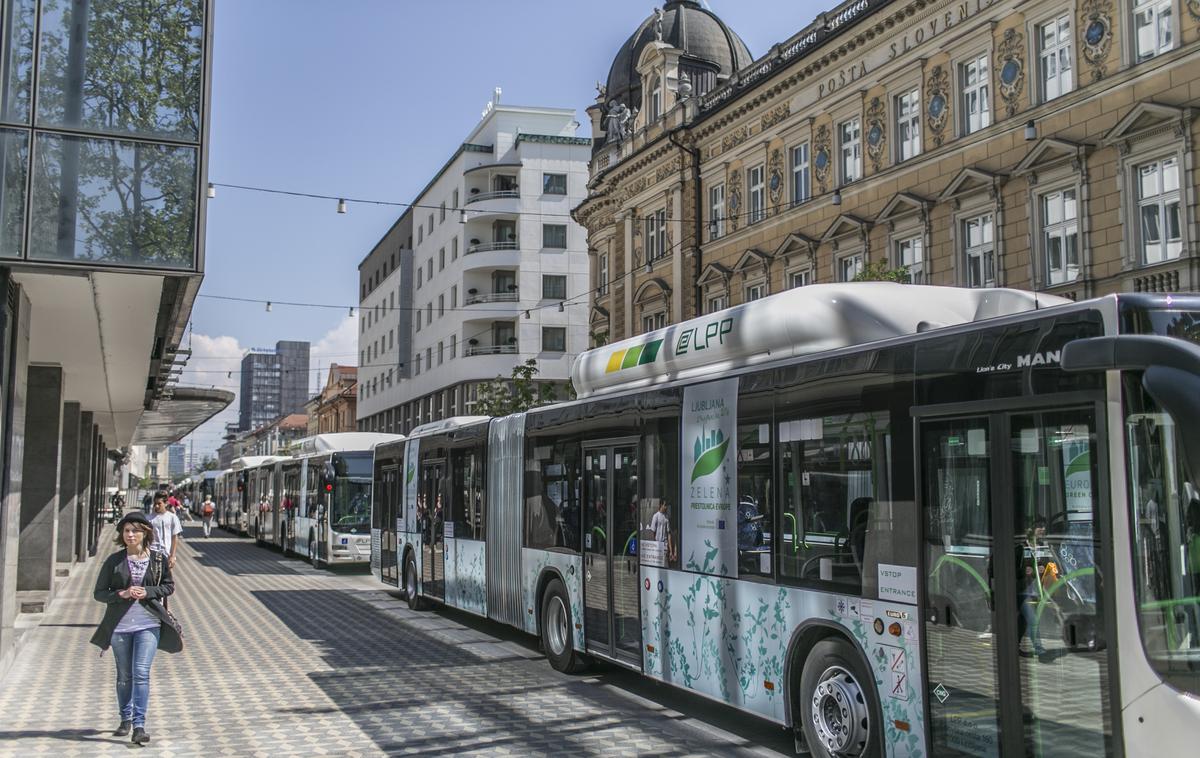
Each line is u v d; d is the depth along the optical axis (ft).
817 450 24.00
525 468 42.75
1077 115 64.34
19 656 42.04
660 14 122.83
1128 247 60.49
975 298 27.40
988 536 18.84
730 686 27.07
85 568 87.10
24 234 33.76
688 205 108.99
